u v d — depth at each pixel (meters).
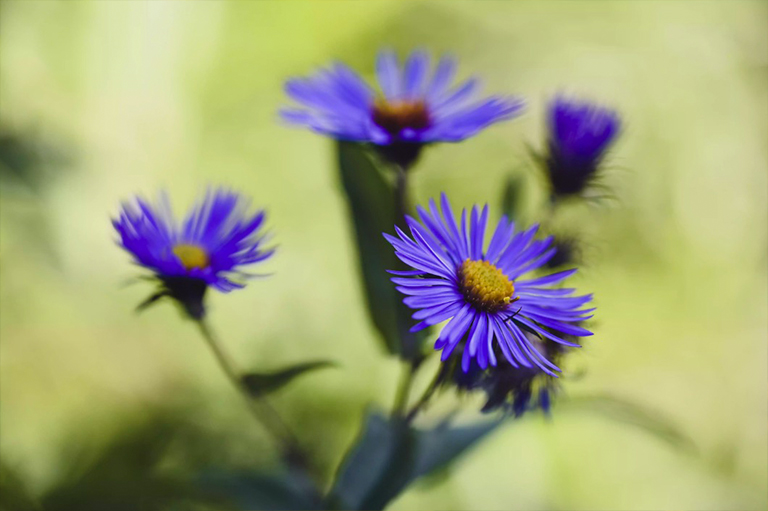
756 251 0.47
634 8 0.49
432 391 0.33
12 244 0.38
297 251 0.44
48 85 0.40
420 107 0.36
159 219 0.34
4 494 0.38
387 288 0.35
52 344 0.40
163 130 0.43
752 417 0.45
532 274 0.35
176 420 0.41
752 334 0.46
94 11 0.42
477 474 0.42
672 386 0.45
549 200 0.36
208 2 0.44
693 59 0.48
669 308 0.46
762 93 0.49
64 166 0.38
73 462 0.39
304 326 0.43
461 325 0.32
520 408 0.33
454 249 0.32
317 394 0.42
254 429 0.41
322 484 0.37
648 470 0.44
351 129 0.35
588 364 0.45
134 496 0.37
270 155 0.45
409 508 0.41
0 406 0.39
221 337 0.42
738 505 0.44
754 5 0.49
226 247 0.33
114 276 0.41
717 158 0.48
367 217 0.35
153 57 0.43
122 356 0.41
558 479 0.43
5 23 0.40
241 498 0.36
